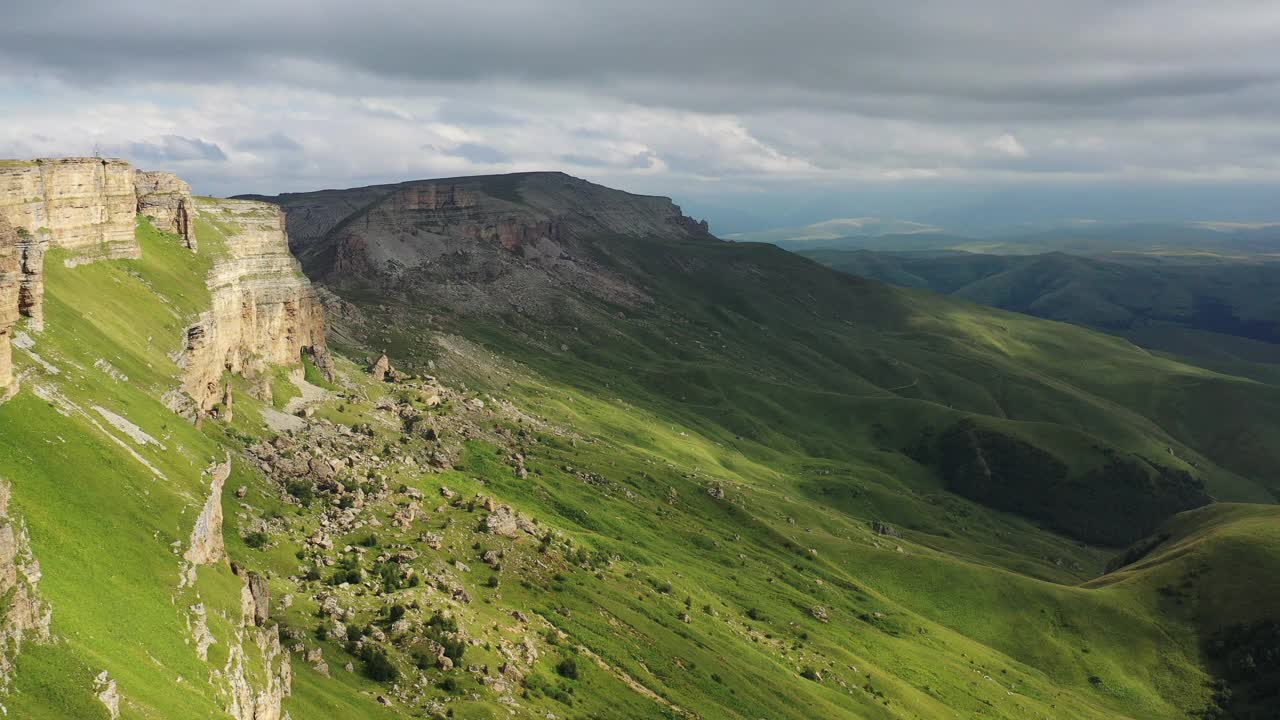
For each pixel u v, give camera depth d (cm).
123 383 11788
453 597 15288
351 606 13162
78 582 7231
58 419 9088
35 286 10600
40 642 6209
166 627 7788
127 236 16312
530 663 14588
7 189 13012
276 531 14525
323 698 10481
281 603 12338
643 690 16038
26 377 9425
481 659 13562
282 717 9438
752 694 18325
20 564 6531
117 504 8738
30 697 5866
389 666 12044
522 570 18412
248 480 15500
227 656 8500
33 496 7781
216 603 9125
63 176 14438
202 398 16512
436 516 18725
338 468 18162
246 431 17800
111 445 9538
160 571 8462
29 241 10481
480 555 18000
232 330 19988
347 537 15675
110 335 12988
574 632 16950
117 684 6456
